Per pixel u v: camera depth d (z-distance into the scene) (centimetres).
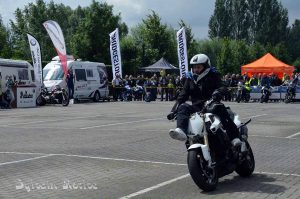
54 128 1588
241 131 764
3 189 717
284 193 677
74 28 9662
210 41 8425
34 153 1057
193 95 727
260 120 1830
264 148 1116
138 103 3238
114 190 706
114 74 3672
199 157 682
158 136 1340
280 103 3244
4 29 6388
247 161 778
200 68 722
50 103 3141
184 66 3453
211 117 689
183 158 980
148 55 5969
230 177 793
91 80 3466
